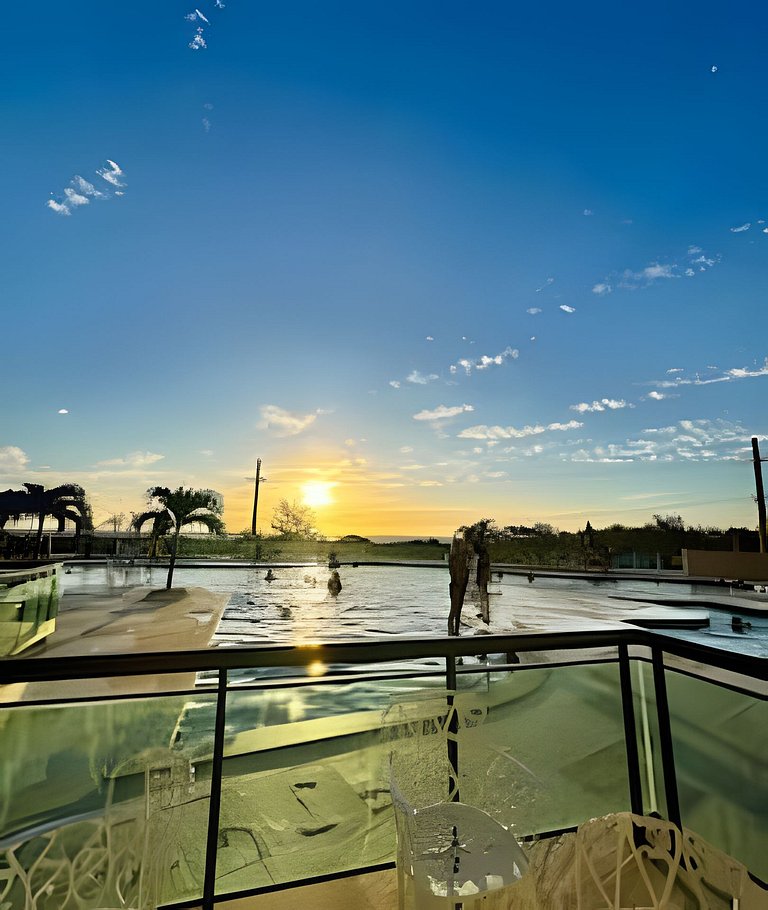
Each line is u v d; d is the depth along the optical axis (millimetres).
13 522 20312
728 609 12992
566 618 11547
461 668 2711
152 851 1292
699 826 2385
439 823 1371
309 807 2859
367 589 18688
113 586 16859
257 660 1496
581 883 1224
